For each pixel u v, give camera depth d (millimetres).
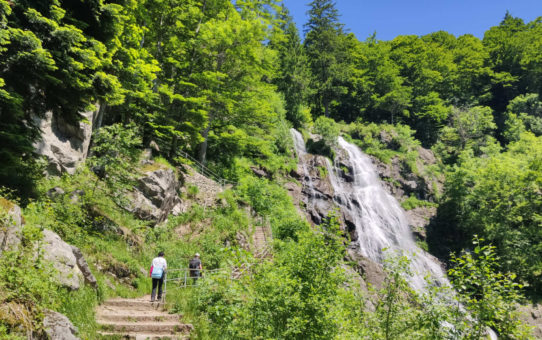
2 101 10203
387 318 6797
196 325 8539
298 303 6609
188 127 21781
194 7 22453
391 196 45688
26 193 10789
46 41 11336
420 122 70188
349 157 46094
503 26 95625
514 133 66500
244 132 28188
